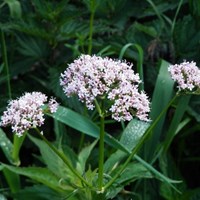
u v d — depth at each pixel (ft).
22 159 2.74
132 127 2.08
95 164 2.40
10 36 2.89
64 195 1.99
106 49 2.47
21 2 3.00
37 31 2.61
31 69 2.87
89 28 2.65
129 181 1.97
